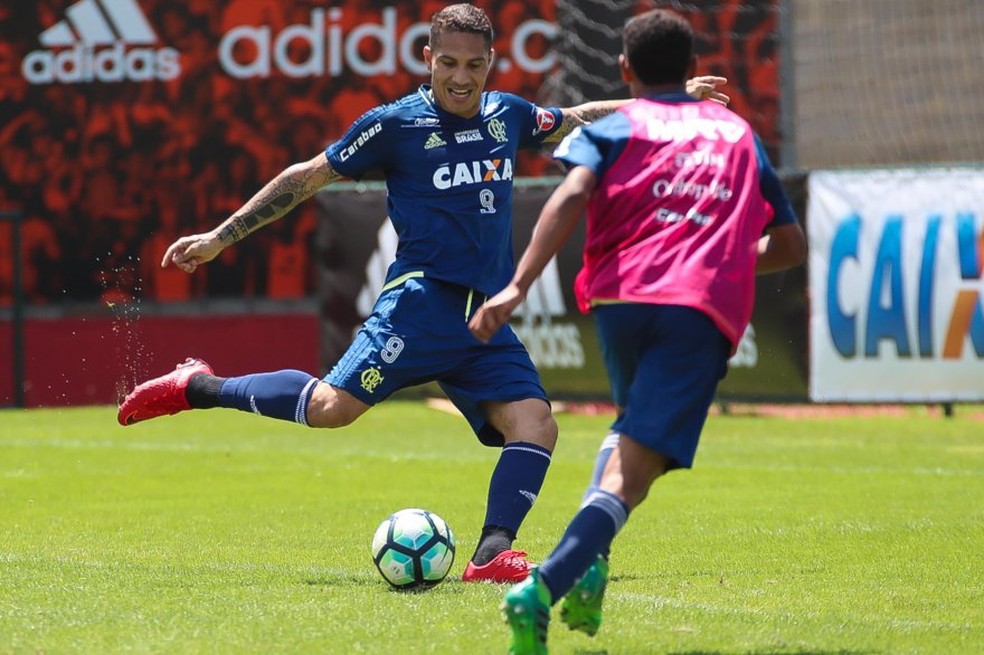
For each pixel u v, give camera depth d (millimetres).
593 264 14375
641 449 13766
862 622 16391
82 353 54562
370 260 45781
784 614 16812
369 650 14328
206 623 15625
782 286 42375
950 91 53812
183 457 36250
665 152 14234
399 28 53156
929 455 36500
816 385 42219
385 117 19500
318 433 42750
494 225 19578
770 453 36938
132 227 54812
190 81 54312
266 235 54281
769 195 14797
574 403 47000
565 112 20500
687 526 24859
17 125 55156
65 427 44781
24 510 27109
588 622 14023
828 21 54344
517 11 51750
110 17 54562
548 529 24688
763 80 51281
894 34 53969
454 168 19422
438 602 16828
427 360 19344
